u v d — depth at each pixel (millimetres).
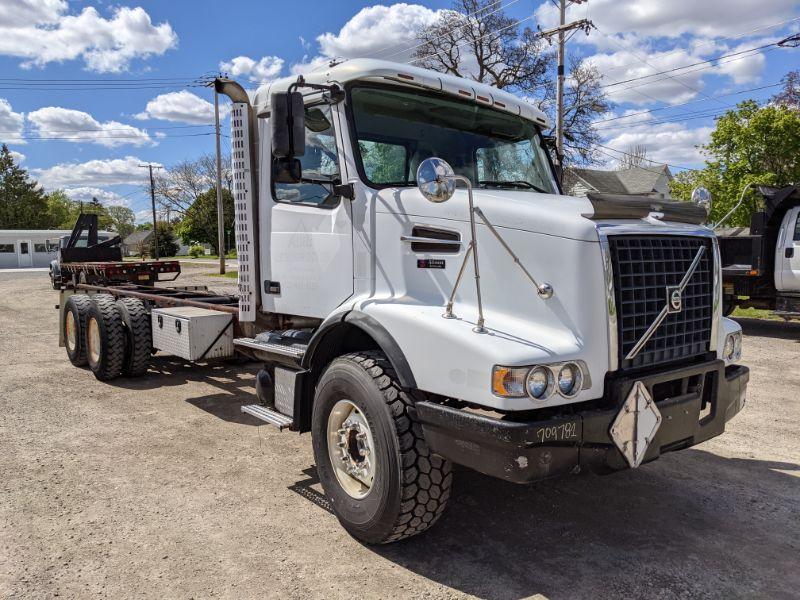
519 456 2861
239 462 4988
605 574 3336
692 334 3607
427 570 3371
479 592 3166
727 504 4238
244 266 4832
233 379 7805
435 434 3238
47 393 7133
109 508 4129
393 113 4199
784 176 22578
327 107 4160
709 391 3695
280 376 4379
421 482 3324
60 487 4461
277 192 4676
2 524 3889
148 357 7449
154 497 4309
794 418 6285
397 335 3418
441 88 4297
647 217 3428
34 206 83062
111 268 10617
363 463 3637
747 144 22688
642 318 3299
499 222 3367
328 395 3770
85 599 3096
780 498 4344
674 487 4520
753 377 8203
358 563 3445
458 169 4398
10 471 4758
